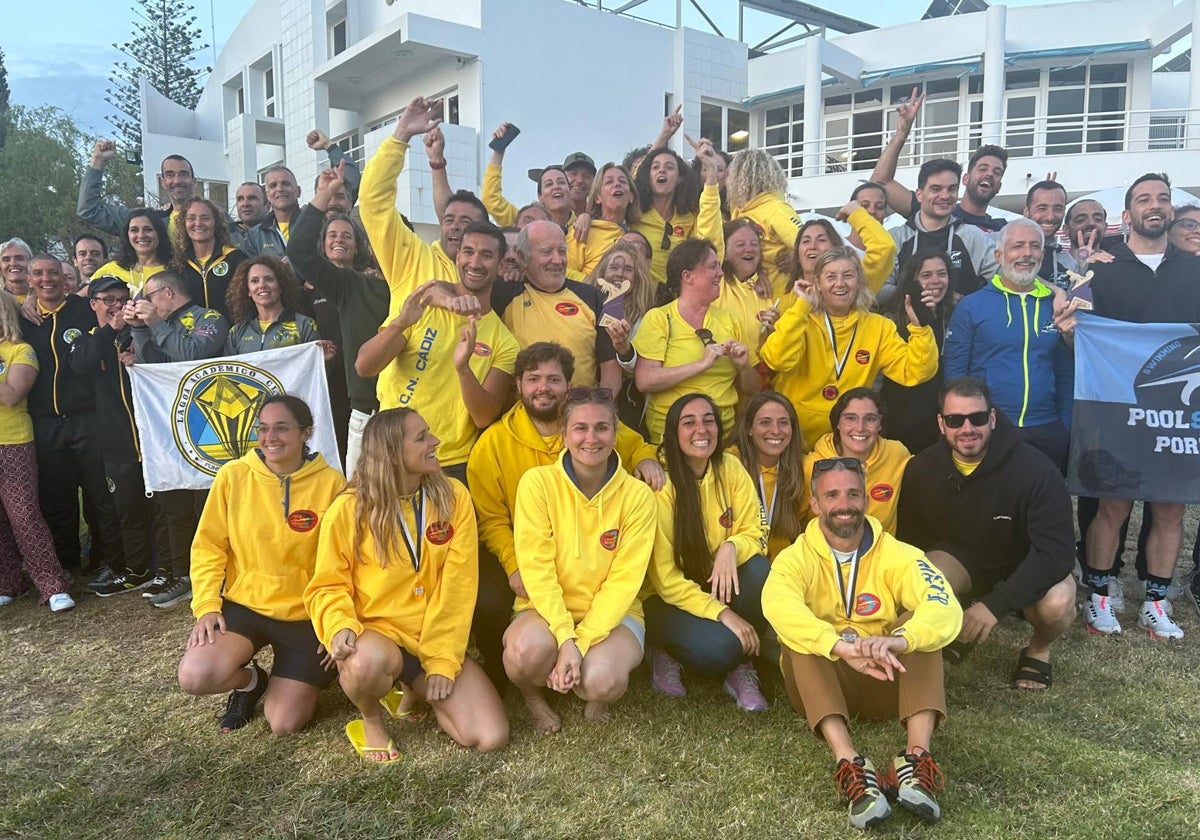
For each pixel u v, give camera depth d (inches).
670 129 221.5
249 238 255.4
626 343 156.7
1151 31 706.2
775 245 205.2
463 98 668.1
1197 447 162.4
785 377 172.6
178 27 1646.2
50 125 1239.5
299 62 797.2
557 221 234.5
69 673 155.4
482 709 124.7
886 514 154.7
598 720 131.9
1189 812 105.3
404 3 724.0
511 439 142.3
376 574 124.3
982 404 138.9
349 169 245.0
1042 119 682.2
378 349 139.9
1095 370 168.9
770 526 150.3
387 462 122.4
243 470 134.4
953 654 138.3
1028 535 140.5
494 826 105.0
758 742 124.6
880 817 101.7
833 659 112.0
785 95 802.2
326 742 126.9
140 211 222.8
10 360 189.2
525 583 128.6
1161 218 177.9
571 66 697.0
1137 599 188.7
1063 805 107.3
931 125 794.8
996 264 205.8
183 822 107.3
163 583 199.5
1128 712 133.7
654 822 105.3
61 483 208.1
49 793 114.2
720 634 132.6
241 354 192.1
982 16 735.7
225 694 143.7
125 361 186.9
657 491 139.8
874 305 198.7
